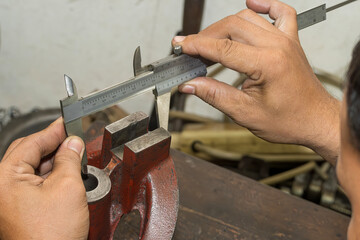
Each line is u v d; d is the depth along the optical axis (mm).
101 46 2072
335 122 943
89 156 925
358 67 436
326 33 1840
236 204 1097
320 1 1729
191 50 926
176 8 1864
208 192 1120
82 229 708
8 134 1521
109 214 848
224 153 1720
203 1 1636
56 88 2301
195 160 1206
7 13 1979
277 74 872
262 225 1052
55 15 1968
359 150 454
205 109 2178
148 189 866
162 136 852
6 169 722
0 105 2402
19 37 2078
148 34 1994
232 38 963
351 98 440
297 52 922
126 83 879
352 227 554
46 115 1610
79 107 813
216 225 1043
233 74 2008
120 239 992
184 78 965
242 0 1780
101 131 1118
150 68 920
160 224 829
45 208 681
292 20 1014
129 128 851
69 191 696
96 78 2229
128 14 1916
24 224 670
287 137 976
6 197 689
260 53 869
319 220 1073
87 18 1961
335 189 1506
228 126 1881
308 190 1553
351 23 1782
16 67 2217
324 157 996
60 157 757
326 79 1795
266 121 958
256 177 1618
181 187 1125
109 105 867
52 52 2133
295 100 906
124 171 842
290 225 1057
